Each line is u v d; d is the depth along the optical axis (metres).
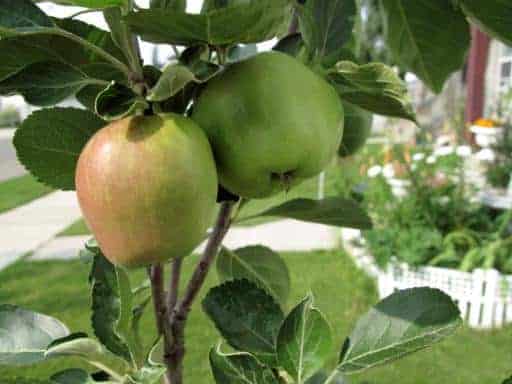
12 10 0.33
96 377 0.39
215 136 0.32
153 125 0.29
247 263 0.51
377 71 0.35
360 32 0.60
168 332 0.35
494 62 3.94
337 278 2.18
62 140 0.36
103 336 0.36
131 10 0.30
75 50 0.35
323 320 0.36
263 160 0.32
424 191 2.01
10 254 2.67
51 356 0.39
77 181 0.30
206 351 1.58
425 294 0.36
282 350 0.36
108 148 0.29
